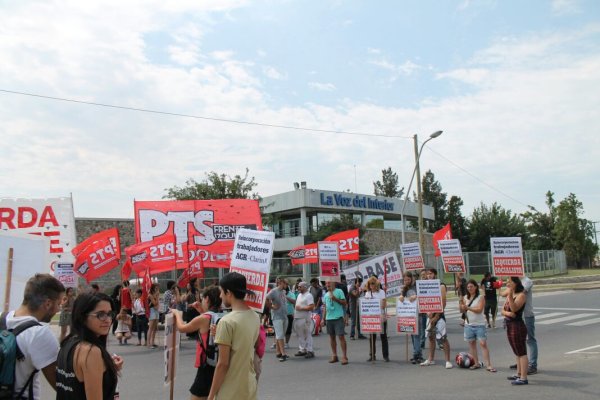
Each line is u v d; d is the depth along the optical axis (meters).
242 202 18.61
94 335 3.45
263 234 5.90
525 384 8.81
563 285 38.69
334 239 19.81
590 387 8.47
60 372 3.36
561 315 20.02
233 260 5.98
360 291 15.73
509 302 9.05
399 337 16.22
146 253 16.61
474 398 7.97
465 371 10.26
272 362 12.23
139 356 13.80
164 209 18.34
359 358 12.37
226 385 4.66
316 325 17.59
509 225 66.94
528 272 41.84
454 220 71.56
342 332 11.62
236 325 4.71
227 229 18.33
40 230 18.78
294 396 8.56
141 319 16.08
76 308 3.45
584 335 14.73
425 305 11.16
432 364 11.13
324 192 50.44
